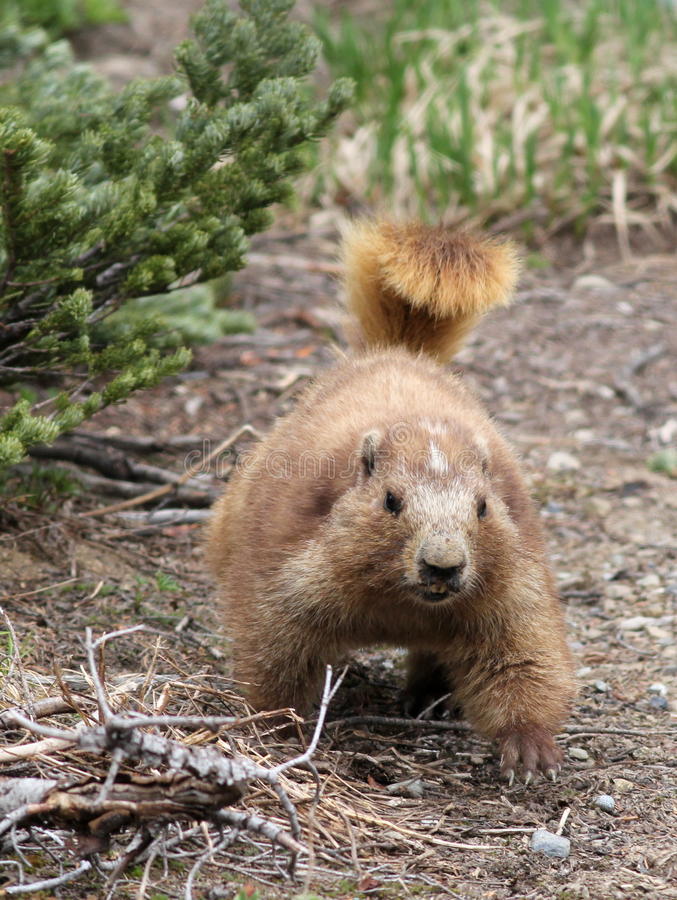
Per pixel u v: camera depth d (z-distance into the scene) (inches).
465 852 290.5
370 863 279.6
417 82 911.0
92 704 297.7
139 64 981.8
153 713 297.6
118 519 481.7
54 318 367.6
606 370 673.0
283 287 741.3
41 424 357.7
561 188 829.8
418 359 408.8
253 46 410.9
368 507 321.7
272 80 400.5
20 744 279.0
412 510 314.2
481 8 1026.7
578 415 631.8
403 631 345.1
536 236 816.3
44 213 350.9
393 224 431.2
